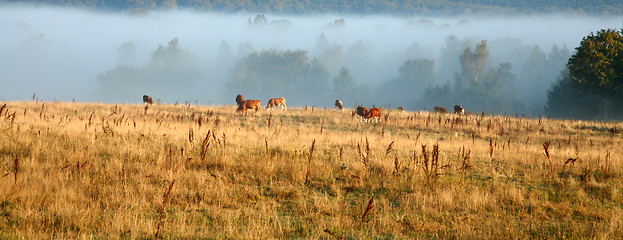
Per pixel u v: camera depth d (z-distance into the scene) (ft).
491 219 25.49
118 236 20.31
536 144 63.52
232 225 22.88
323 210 26.08
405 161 40.22
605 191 32.42
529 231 23.41
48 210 23.00
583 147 60.08
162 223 22.71
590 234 23.08
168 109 97.50
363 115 86.94
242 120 81.97
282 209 26.63
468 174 37.14
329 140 53.98
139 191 27.50
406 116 97.71
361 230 22.68
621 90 148.87
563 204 28.45
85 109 86.38
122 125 56.13
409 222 24.16
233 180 32.22
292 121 85.10
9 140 39.68
